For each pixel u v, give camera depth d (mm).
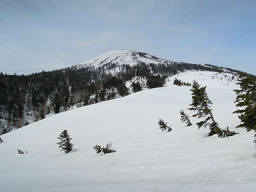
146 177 12547
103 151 27438
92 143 37281
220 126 28625
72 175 16297
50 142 45594
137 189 10078
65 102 150625
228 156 14359
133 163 18078
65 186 12461
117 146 30969
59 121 64625
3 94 162625
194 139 25109
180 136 29234
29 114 149875
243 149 15320
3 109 148250
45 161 28984
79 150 33375
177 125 39406
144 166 16016
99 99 132500
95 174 15578
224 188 8641
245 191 7957
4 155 40812
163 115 51688
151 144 27719
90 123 55812
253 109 14500
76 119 62781
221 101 64562
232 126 26531
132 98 84250
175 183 10391
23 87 195000
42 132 56594
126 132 41531
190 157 16438
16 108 146625
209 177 10695
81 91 182500
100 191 10438
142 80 191375
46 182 14508
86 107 79562
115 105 73750
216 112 43625
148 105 66500
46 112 145125
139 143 30328
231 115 35781
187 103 64438
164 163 15984
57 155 32906
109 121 54438
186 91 94938
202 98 25375
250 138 18156
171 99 75312
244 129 22672
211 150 17469
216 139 21859
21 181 16016
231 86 194250
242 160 12812
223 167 12117
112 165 18766
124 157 21906
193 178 10922
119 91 132250
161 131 37094
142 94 92625
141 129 42094
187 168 13305
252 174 10000
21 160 33094
